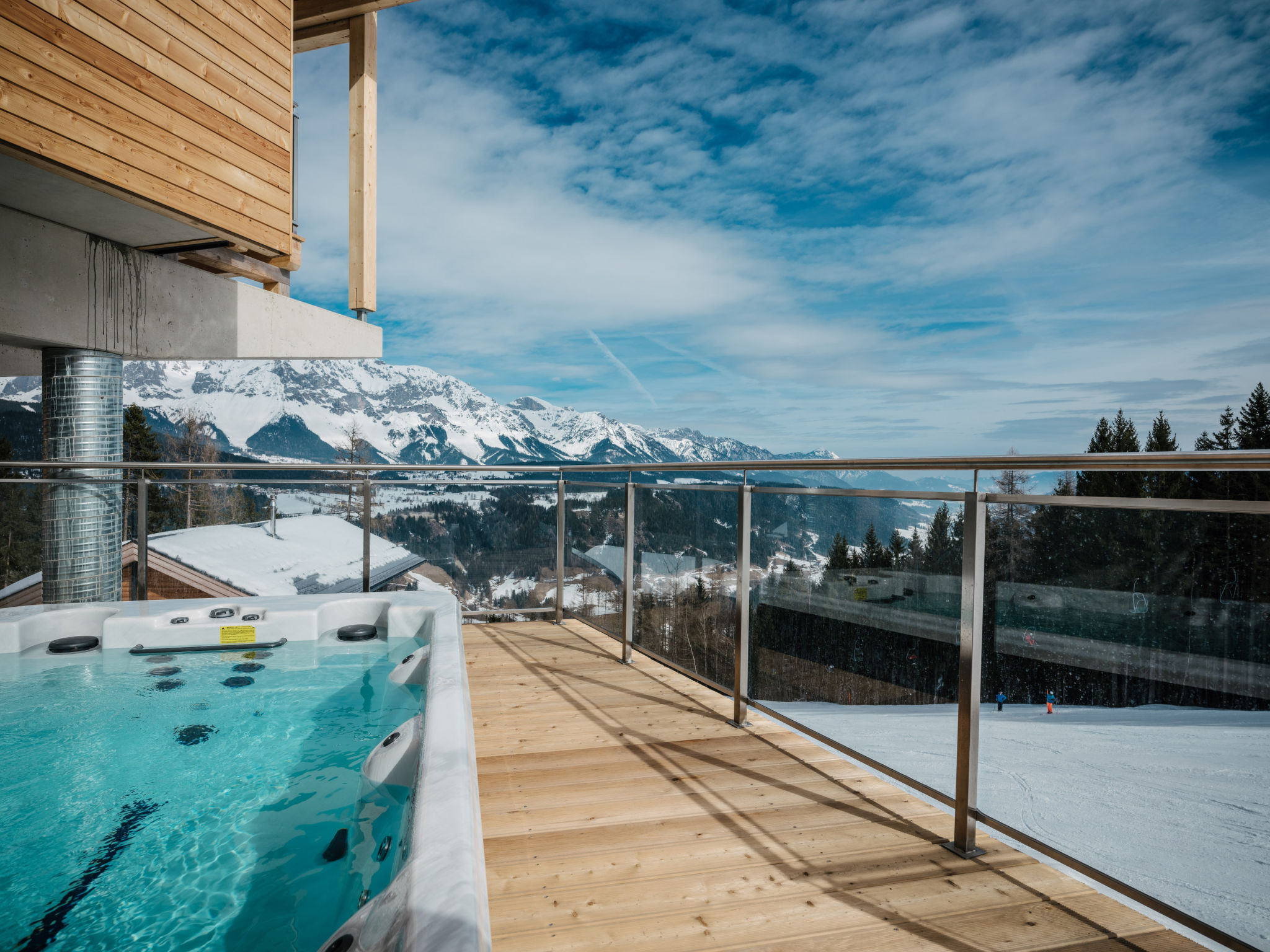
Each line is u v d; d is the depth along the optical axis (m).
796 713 2.22
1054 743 1.43
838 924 1.37
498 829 1.75
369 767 1.97
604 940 1.32
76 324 3.91
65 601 3.99
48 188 3.26
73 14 2.90
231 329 4.97
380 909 0.98
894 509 1.82
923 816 1.84
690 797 1.95
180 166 3.39
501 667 3.29
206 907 1.45
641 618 3.30
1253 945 1.11
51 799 1.92
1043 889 1.50
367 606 3.41
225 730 2.39
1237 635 1.15
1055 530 1.42
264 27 3.91
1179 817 1.22
